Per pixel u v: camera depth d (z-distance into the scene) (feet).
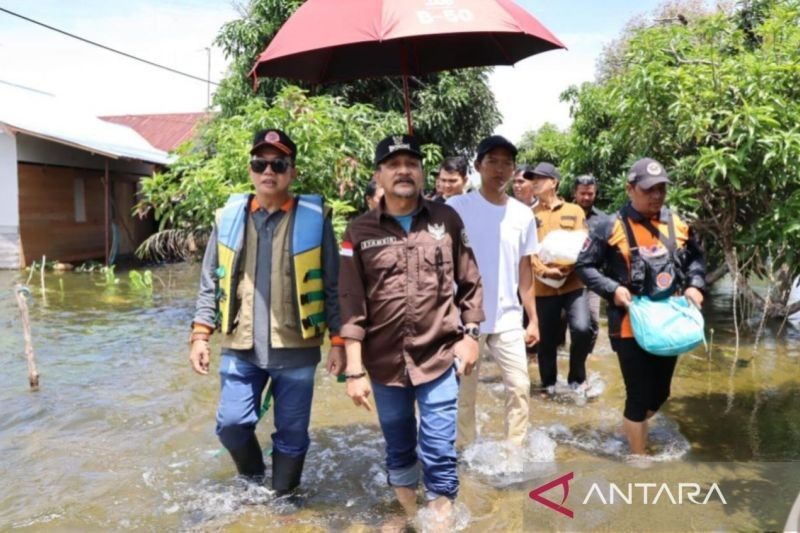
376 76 14.64
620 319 12.86
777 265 18.67
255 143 11.32
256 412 11.86
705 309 29.48
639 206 12.69
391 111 39.09
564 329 20.80
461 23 10.09
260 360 11.39
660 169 12.39
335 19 10.60
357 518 11.12
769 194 18.97
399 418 10.75
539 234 18.49
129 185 62.80
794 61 17.98
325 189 26.12
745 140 17.52
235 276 11.39
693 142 20.66
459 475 12.59
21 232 49.32
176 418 16.06
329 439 14.70
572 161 33.06
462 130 46.85
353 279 10.46
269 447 14.37
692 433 14.53
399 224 10.46
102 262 54.85
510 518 10.92
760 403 16.55
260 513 11.28
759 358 20.97
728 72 18.49
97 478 12.63
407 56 14.51
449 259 10.55
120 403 17.20
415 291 10.28
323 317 11.61
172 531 10.68
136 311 31.53
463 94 43.75
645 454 13.25
